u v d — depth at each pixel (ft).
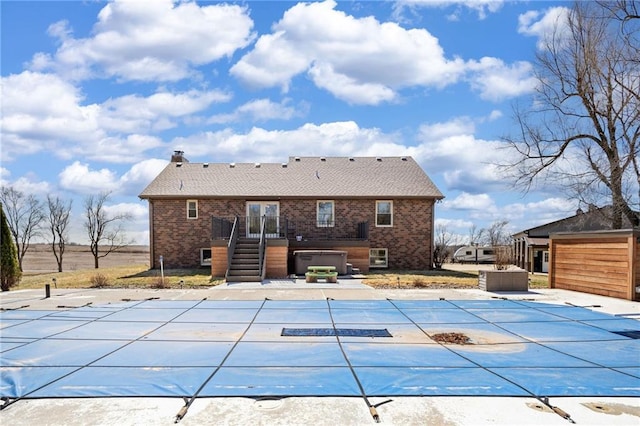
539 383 15.25
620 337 22.71
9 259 44.24
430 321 26.96
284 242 54.49
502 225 145.59
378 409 12.97
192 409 13.05
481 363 17.79
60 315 28.73
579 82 63.36
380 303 33.86
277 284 46.68
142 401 13.69
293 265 59.72
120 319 27.37
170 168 73.82
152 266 65.82
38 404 13.48
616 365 17.63
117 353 19.33
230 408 13.14
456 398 13.84
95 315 28.73
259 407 13.21
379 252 67.05
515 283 41.81
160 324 25.84
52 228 110.93
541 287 47.65
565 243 43.80
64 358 18.53
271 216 66.08
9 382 15.46
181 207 66.08
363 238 63.57
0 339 22.06
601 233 38.40
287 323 26.18
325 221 66.44
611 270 37.50
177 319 27.37
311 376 16.05
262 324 25.86
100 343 21.20
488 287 41.55
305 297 36.94
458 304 33.50
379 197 65.72
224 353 19.30
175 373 16.42
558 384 15.15
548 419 12.27
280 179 70.44
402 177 71.26
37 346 20.61
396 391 14.43
